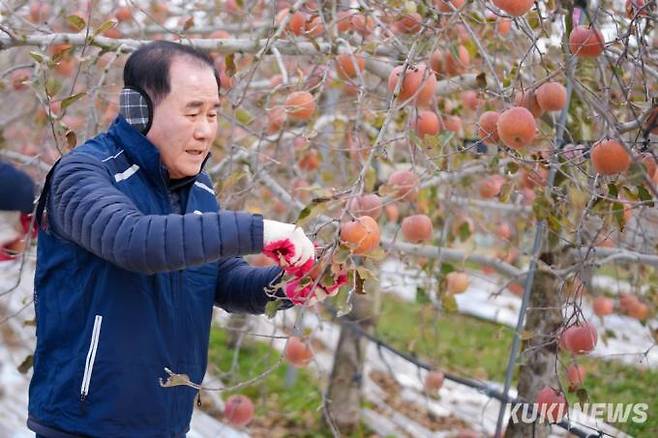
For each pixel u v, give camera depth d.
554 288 3.92
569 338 3.23
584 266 3.34
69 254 2.42
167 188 2.53
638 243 4.67
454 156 3.54
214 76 2.54
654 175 2.71
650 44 3.46
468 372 7.72
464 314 9.47
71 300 2.42
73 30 4.43
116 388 2.40
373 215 3.12
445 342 8.74
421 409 7.10
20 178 3.29
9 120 5.17
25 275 8.10
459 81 3.70
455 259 4.38
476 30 4.05
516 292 4.98
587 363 6.41
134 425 2.44
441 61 3.70
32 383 2.51
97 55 3.52
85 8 4.62
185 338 2.58
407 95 3.02
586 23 3.28
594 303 4.56
